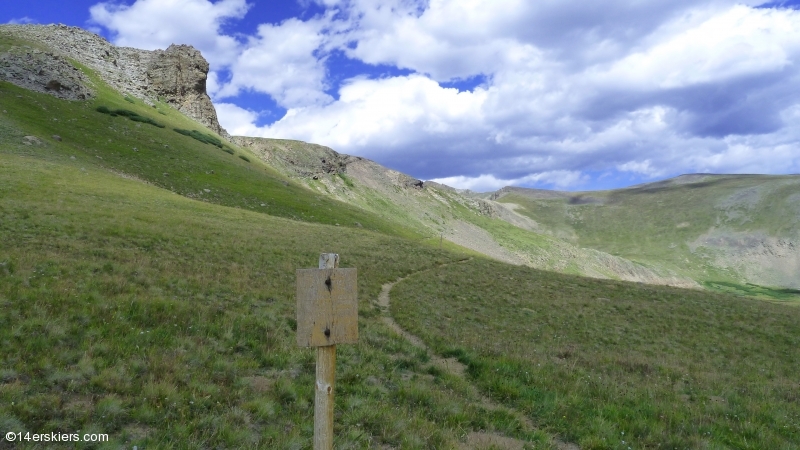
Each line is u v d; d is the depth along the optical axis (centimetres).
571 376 1581
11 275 1623
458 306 3111
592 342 2569
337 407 1045
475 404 1205
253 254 3334
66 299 1410
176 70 13812
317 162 19562
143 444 765
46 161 5375
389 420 996
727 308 3959
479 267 4959
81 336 1168
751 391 1702
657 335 2944
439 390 1271
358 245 4938
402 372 1438
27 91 8194
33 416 794
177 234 3422
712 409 1366
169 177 7175
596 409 1236
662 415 1242
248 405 965
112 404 855
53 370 959
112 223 3250
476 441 988
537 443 993
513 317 3016
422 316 2586
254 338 1445
